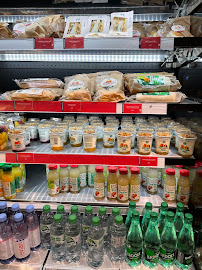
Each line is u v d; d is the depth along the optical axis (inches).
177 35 60.1
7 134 65.6
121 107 57.5
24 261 57.9
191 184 69.3
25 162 60.6
